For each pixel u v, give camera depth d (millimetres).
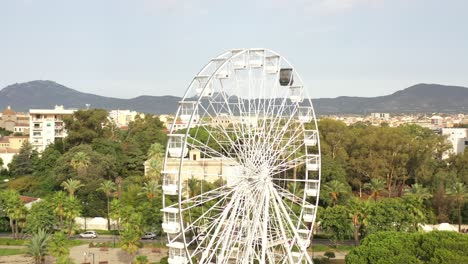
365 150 118188
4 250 80188
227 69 50875
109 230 93625
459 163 117562
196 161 90250
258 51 53188
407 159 116125
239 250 52750
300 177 106625
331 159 112875
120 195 102000
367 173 116938
